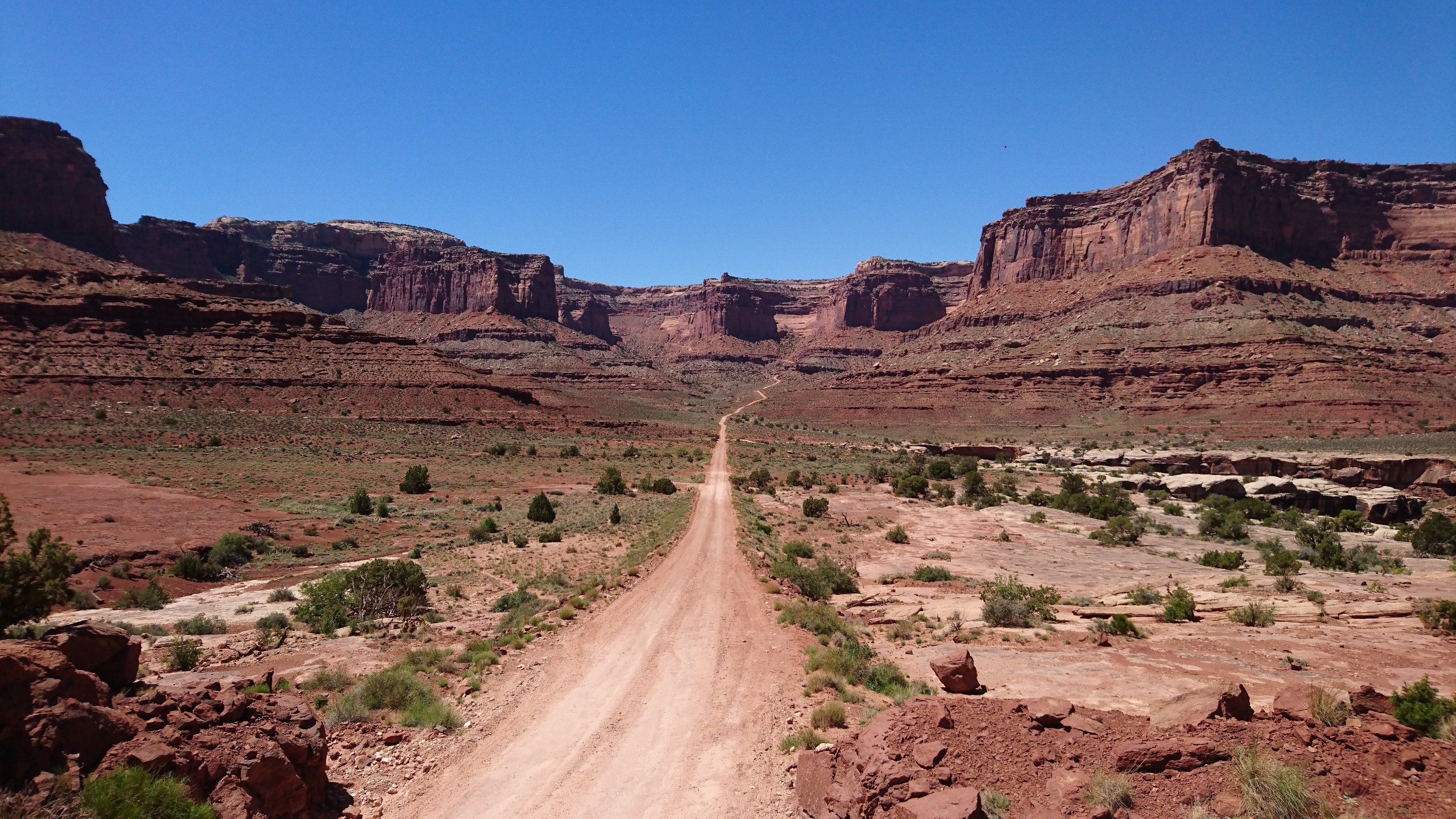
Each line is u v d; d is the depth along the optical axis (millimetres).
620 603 23375
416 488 64188
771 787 10562
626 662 16922
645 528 44969
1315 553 36125
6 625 12375
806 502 53938
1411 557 37531
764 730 12742
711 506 55500
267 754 8469
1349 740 8570
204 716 8641
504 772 11180
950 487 70125
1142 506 61719
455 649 17828
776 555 34188
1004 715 10211
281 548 37062
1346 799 7613
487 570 31766
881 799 8633
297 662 16281
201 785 7848
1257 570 31359
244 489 57031
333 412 106875
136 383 95250
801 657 17172
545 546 37938
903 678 15016
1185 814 7699
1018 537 44219
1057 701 10375
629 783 10820
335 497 57719
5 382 85312
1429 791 7629
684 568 29812
